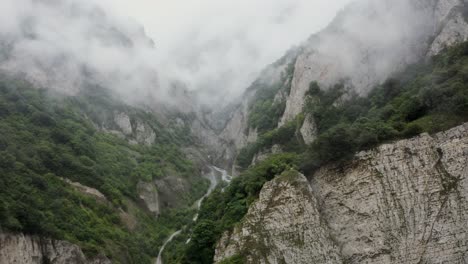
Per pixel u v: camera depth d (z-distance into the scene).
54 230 62.66
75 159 90.81
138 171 108.31
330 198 48.03
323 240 45.12
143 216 95.19
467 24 70.56
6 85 107.44
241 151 107.12
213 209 70.94
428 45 76.19
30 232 58.72
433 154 45.47
